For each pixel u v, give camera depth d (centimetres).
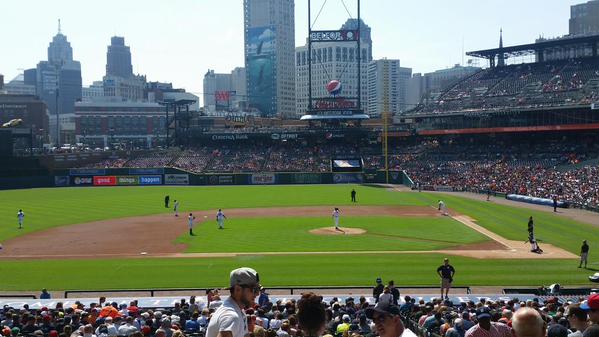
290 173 13288
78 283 3859
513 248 4991
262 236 5788
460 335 1664
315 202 9200
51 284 3844
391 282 2816
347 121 15138
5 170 12706
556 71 13412
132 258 4766
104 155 14488
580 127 11344
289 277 3919
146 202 9375
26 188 12669
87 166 14125
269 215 7581
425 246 5134
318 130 14425
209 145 15388
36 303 2992
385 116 13350
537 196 9094
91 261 4656
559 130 11812
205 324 2052
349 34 14225
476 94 14150
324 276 3941
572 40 13375
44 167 13325
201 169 13912
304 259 4553
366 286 3559
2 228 6581
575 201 8206
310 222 6819
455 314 2116
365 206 8569
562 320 1620
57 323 2089
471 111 12862
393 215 7450
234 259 4612
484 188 10575
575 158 11200
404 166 13238
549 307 2312
